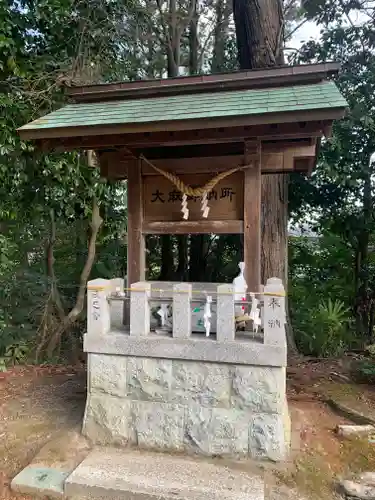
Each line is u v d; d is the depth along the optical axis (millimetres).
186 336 3225
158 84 3549
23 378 5527
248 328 3473
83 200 6477
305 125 3010
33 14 5465
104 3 6293
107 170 4020
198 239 9172
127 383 3369
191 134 3262
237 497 2691
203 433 3207
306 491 2861
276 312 3051
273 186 6270
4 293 6707
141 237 3711
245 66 6180
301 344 6902
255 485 2838
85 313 7316
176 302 3240
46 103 5684
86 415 3469
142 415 3338
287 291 6949
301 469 3070
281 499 2771
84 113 3463
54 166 5711
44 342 6492
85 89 3711
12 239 6371
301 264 8609
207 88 3471
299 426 3854
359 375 5500
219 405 3199
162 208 3709
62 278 7891
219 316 3160
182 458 3203
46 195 6090
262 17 5953
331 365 6105
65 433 3590
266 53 5934
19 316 6766
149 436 3316
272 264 6262
